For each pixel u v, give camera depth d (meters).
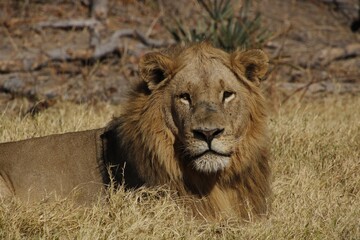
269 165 11.45
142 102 10.34
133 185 10.58
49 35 26.30
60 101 19.72
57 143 11.38
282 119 15.20
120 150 10.69
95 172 11.00
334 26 29.55
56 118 15.95
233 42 19.86
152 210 10.02
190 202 10.31
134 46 25.39
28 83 21.50
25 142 11.56
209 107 9.69
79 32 26.83
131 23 28.36
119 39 25.36
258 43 20.47
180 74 10.05
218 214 10.41
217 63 10.10
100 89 21.48
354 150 13.59
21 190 11.21
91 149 11.16
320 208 10.81
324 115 17.30
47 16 28.36
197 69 10.01
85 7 29.36
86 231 9.49
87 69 23.06
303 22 29.33
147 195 10.23
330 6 30.89
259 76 10.44
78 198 10.96
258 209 10.71
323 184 12.07
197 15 28.80
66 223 9.84
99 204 10.27
